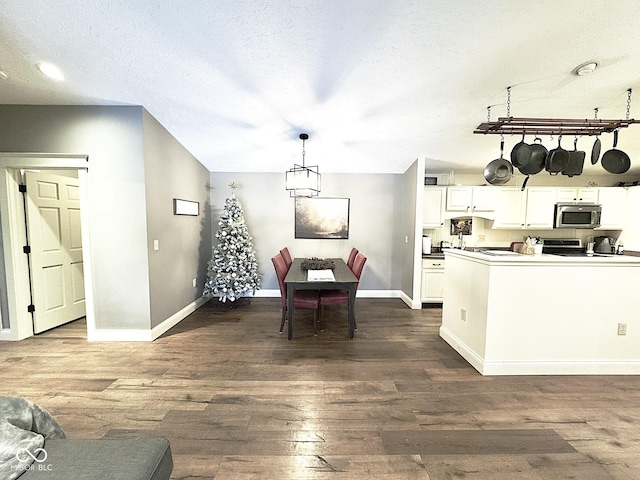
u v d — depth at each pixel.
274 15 1.90
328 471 1.47
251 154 4.11
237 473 1.45
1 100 2.78
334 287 3.07
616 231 4.60
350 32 2.02
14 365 2.52
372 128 3.39
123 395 2.09
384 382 2.29
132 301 3.01
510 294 2.38
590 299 2.39
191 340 3.07
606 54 2.17
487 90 2.65
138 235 2.96
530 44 2.09
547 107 2.93
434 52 2.19
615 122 2.51
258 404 2.00
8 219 2.97
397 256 4.93
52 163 2.90
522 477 1.44
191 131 3.42
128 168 2.92
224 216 4.19
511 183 4.68
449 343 3.00
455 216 4.45
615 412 1.93
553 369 2.41
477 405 2.00
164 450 1.13
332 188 4.82
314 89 2.66
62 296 3.49
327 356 2.73
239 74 2.46
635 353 2.41
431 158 4.23
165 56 2.26
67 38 2.07
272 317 3.82
